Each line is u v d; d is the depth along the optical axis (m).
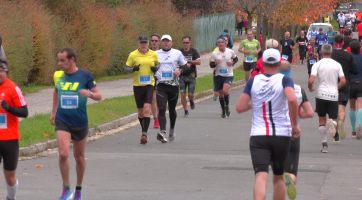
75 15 69.69
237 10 99.38
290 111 16.06
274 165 16.55
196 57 43.22
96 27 71.94
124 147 31.64
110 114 41.19
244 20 184.75
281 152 16.19
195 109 49.47
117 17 81.69
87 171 25.00
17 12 57.22
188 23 115.56
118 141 33.72
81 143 19.52
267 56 16.53
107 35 73.94
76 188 19.73
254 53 61.72
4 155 17.56
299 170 25.30
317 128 38.97
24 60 56.78
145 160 27.72
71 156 28.56
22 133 31.56
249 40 61.78
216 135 35.97
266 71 16.70
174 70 32.91
